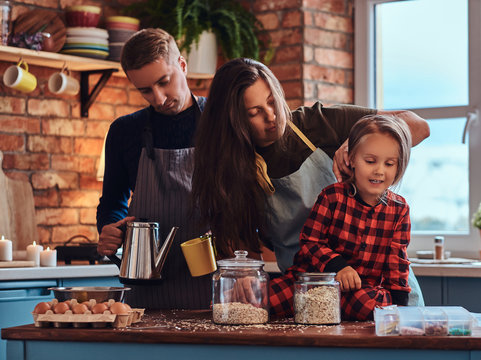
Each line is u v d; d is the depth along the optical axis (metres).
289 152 1.88
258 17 3.74
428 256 3.45
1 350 2.71
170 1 3.74
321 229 1.76
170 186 2.17
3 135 3.47
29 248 3.00
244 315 1.57
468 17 3.66
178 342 1.45
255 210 1.87
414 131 1.95
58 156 3.64
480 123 3.63
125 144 2.25
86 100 3.71
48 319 1.54
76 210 3.69
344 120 1.95
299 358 1.40
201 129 1.85
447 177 3.71
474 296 3.11
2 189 3.36
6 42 3.28
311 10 3.69
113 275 3.05
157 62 2.12
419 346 1.35
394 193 1.78
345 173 1.78
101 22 3.70
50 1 3.62
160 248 2.06
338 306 1.58
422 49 3.78
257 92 1.76
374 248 1.75
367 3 3.85
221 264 1.61
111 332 1.48
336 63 3.80
